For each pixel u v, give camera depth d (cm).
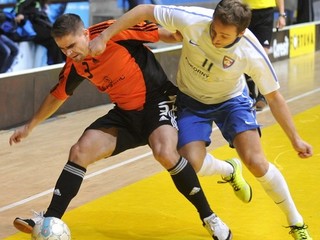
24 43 1138
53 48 1170
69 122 1005
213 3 1425
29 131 550
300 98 1166
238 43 482
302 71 1470
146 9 510
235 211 606
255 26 1045
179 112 531
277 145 848
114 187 686
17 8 1134
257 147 510
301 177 709
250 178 703
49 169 762
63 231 477
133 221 583
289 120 496
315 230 552
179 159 500
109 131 518
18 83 968
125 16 503
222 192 657
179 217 593
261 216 592
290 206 515
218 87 512
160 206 621
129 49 516
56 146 866
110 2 1334
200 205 510
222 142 874
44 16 1165
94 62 511
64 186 499
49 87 1023
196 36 489
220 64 491
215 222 512
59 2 1226
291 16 1888
